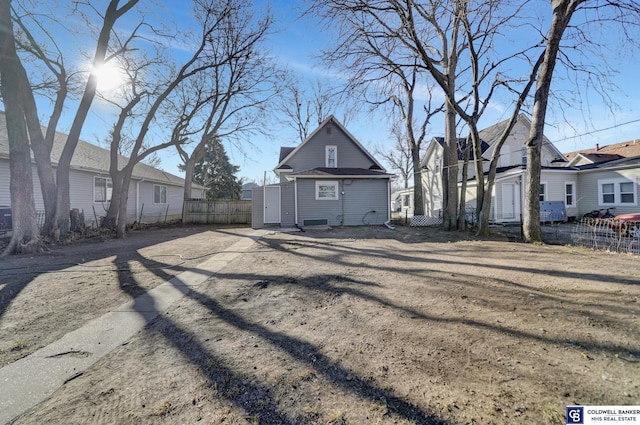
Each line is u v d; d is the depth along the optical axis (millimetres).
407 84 15461
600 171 14508
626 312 3234
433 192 22109
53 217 9617
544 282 4477
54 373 2277
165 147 14578
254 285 4703
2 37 7523
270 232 12500
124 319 3355
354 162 17969
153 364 2408
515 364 2297
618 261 5852
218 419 1768
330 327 3096
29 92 9344
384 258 6746
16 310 3639
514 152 18328
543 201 14477
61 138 15859
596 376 2117
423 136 16984
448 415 1764
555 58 8094
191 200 18766
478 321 3135
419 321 3186
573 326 2941
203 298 4090
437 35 11562
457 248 7984
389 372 2234
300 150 17688
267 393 2016
